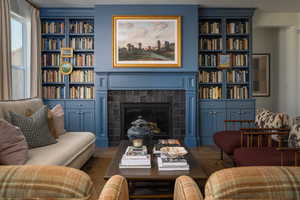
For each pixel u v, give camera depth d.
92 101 4.61
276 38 5.91
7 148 1.97
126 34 4.49
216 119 4.71
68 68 4.68
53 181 0.73
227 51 4.89
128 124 4.70
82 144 3.07
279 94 5.82
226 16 4.73
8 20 3.50
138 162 2.05
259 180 0.67
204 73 4.82
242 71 4.86
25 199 0.73
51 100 4.61
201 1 4.32
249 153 2.46
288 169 0.70
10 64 3.53
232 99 4.70
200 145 4.68
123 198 0.88
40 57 4.59
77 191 0.71
